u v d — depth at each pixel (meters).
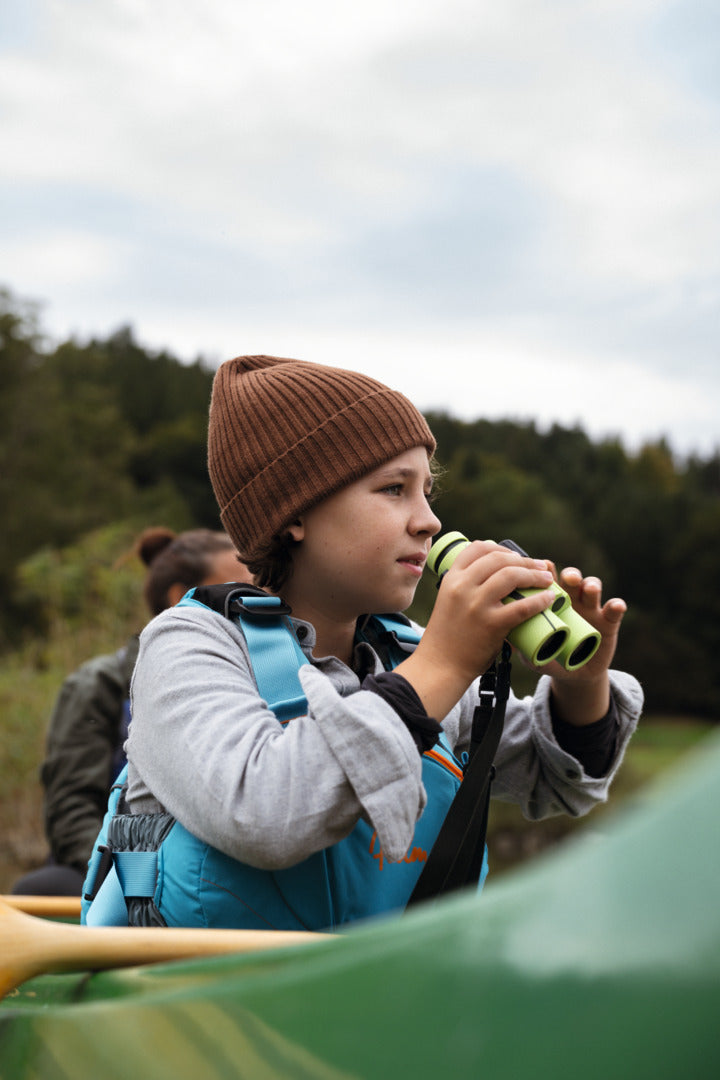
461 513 35.19
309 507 1.12
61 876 2.28
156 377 51.78
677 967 0.33
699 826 0.33
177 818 0.95
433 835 1.05
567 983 0.36
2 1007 0.75
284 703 1.01
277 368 1.21
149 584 2.53
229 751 0.92
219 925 0.93
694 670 35.12
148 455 44.38
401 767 0.86
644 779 12.68
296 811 0.85
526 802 1.31
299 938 0.72
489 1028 0.39
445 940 0.41
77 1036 0.63
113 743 2.44
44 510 30.56
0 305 32.53
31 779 6.71
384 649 1.23
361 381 1.16
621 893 0.35
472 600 0.94
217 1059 0.52
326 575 1.13
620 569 41.09
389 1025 0.43
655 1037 0.33
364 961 0.45
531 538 34.66
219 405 1.23
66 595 8.65
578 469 51.72
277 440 1.14
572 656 0.98
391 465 1.12
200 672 1.01
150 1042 0.57
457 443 53.47
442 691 0.93
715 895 0.33
